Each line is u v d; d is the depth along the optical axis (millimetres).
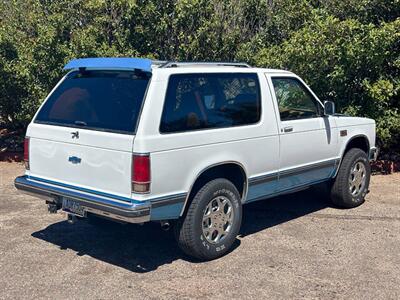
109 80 5422
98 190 5176
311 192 8258
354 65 9008
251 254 5734
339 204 7453
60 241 6109
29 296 4738
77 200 5238
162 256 5688
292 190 6684
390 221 6910
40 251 5797
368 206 7609
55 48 9656
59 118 5625
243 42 10547
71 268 5355
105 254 5734
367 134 7719
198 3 9789
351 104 9375
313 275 5215
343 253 5781
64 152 5434
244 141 5781
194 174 5277
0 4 10625
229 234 5652
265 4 10625
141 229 6535
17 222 6766
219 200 5535
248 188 5938
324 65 9062
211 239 5500
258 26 10734
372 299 4730
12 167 9891
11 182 8805
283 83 6473
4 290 4852
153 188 4926
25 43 10000
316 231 6496
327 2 10133
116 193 5031
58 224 6711
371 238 6254
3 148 10820
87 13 10172
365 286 4988
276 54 9555
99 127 5184
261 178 6070
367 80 9148
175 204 5133
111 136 5008
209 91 5555
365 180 7621
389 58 9266
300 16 10078
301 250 5859
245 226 6680
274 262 5520
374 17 9586
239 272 5270
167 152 5008
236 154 5699
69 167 5402
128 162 4895
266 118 6082
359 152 7480
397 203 7766
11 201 7688
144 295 4766
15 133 11672
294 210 7387
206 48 10047
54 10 10266
